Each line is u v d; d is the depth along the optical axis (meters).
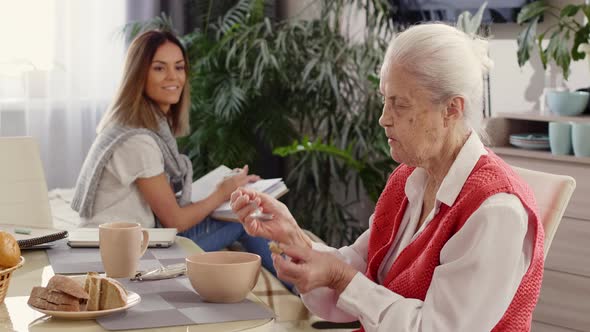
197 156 4.21
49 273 1.50
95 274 1.29
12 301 1.32
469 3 3.68
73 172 4.70
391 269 1.43
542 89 3.43
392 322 1.29
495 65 3.60
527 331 1.33
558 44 3.06
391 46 1.35
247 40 4.18
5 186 2.22
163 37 2.71
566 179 1.57
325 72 3.94
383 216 1.57
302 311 2.39
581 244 2.86
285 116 4.23
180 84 2.73
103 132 2.65
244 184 2.72
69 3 4.60
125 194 2.59
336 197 4.51
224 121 4.16
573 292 2.88
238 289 1.33
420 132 1.33
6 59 4.48
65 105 4.66
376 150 3.99
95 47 4.72
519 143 3.12
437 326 1.25
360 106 4.12
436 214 1.38
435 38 1.31
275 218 1.53
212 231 2.80
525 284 1.31
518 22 3.30
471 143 1.36
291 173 4.20
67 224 3.04
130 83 2.65
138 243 1.48
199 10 4.79
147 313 1.26
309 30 4.18
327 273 1.35
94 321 1.23
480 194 1.29
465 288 1.25
